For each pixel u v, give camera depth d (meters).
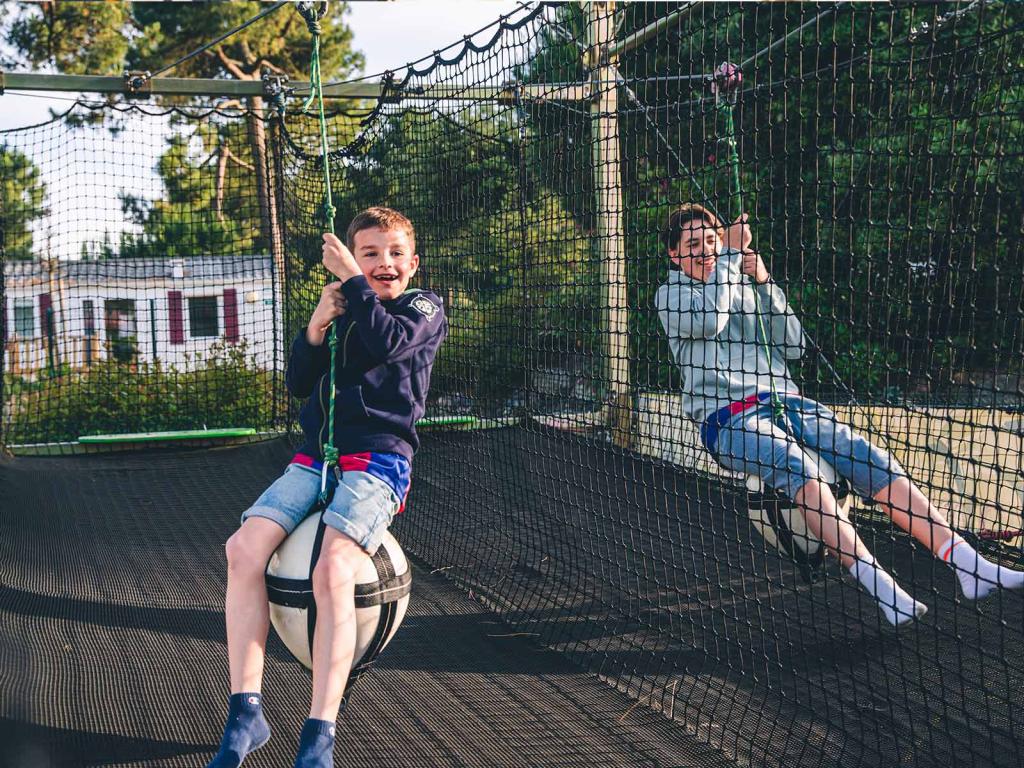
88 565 5.05
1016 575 3.14
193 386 9.95
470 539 5.52
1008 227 7.18
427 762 2.88
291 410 8.70
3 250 8.43
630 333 4.55
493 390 6.11
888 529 5.51
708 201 4.07
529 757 2.92
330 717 2.49
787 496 3.57
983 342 7.01
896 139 7.41
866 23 8.18
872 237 8.27
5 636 3.81
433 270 6.37
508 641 3.99
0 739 2.84
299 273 8.57
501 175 5.54
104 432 9.54
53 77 7.22
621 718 3.22
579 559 5.12
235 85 7.40
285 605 2.62
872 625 4.09
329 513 2.67
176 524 6.03
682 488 6.46
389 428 2.84
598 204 5.08
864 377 7.73
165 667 3.59
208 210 10.11
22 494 6.61
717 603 4.41
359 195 7.52
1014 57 4.51
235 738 2.48
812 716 3.14
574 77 5.66
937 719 3.18
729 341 3.69
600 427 4.82
